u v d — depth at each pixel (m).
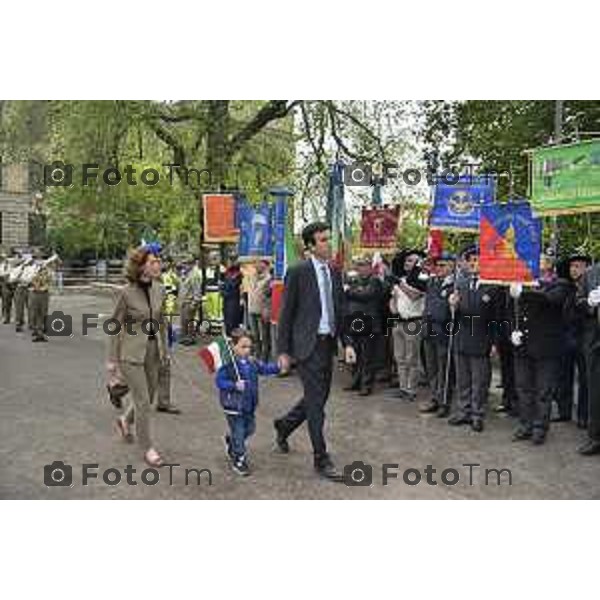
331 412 9.17
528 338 7.75
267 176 18.42
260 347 12.30
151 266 6.95
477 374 8.30
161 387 9.12
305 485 6.43
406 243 15.20
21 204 41.66
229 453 6.91
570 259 8.23
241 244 13.00
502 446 7.71
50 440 7.85
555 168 7.61
